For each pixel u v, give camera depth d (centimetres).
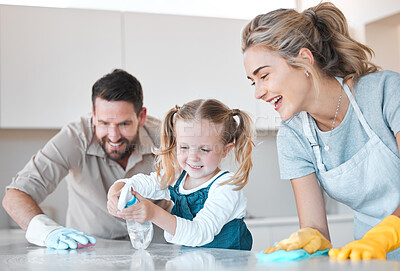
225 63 332
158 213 127
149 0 331
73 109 309
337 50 136
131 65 318
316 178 149
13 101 301
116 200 132
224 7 340
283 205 380
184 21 327
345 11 321
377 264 87
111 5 324
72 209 215
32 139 337
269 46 126
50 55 306
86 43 312
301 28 128
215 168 149
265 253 102
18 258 121
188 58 327
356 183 143
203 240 132
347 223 328
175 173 158
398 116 129
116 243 152
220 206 140
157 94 321
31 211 170
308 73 128
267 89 129
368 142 138
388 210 146
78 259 114
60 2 316
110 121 182
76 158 197
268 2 327
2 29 300
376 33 325
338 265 87
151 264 102
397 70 330
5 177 331
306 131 143
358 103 137
